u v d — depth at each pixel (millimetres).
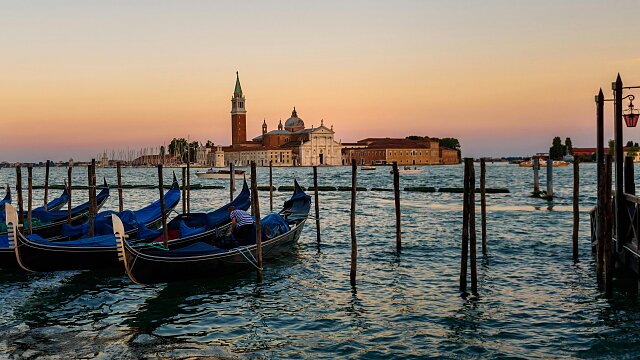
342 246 22938
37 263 16344
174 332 12320
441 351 11016
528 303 13977
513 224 29547
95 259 16953
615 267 15852
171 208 25906
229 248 17312
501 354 10812
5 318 13352
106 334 12164
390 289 15648
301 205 26125
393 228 29031
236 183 93938
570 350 10922
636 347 10984
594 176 101312
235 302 14562
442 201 48094
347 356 10859
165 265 15156
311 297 14945
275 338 11875
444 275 17219
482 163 20031
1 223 21438
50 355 10844
